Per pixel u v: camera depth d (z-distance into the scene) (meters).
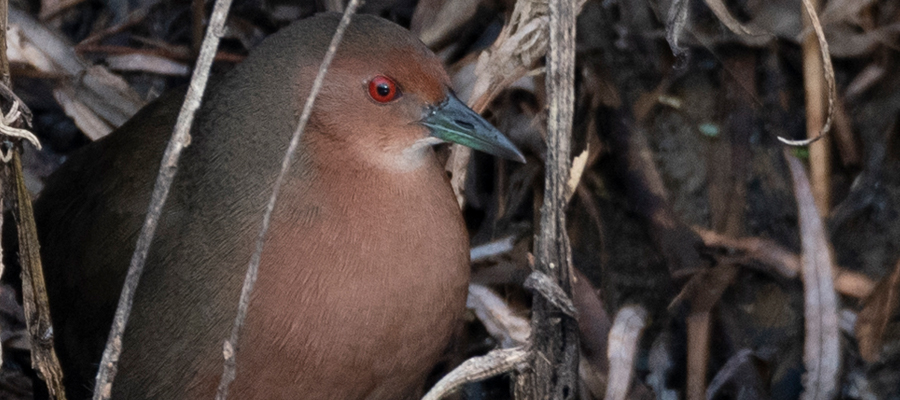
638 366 8.30
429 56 7.03
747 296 8.50
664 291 8.60
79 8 10.38
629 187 8.84
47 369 6.40
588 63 9.18
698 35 9.21
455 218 7.13
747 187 8.86
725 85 9.12
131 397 6.97
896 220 8.61
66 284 7.67
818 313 7.91
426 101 6.98
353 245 6.62
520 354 6.59
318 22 6.97
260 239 5.48
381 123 6.86
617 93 9.12
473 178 9.21
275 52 6.90
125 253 7.25
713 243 8.61
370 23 6.97
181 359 6.73
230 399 6.76
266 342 6.57
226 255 6.64
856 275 8.34
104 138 8.37
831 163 8.87
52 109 9.95
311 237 6.59
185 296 6.72
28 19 9.37
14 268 8.52
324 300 6.55
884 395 7.93
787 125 9.00
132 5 10.29
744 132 8.98
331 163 6.74
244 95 6.91
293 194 6.66
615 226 8.92
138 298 6.88
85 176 8.11
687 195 8.95
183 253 6.80
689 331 8.19
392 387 7.16
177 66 9.92
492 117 9.25
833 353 7.80
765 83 9.15
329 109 6.78
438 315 7.00
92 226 7.57
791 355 8.20
